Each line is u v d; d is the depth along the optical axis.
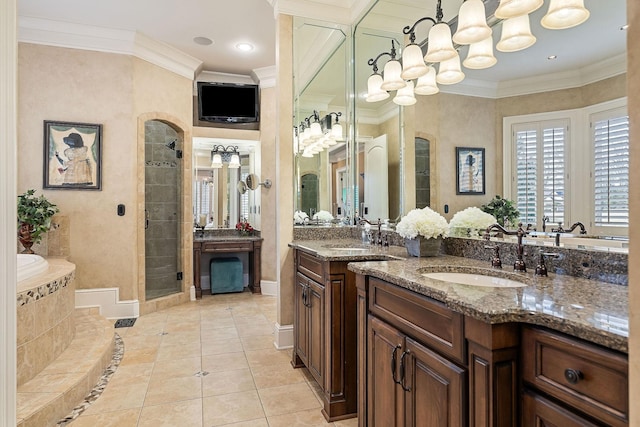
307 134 3.19
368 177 3.10
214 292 4.82
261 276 4.87
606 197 1.32
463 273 1.62
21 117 3.49
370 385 1.56
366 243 2.83
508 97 1.73
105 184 3.74
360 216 3.22
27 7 3.26
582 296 1.05
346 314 2.04
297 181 3.20
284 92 3.01
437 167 2.23
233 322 3.66
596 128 1.37
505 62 1.73
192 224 4.53
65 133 3.60
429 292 1.16
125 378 2.44
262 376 2.48
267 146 4.86
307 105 3.19
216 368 2.60
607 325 0.76
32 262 2.55
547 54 1.54
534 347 0.89
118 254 3.78
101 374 2.47
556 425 0.83
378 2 2.76
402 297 1.34
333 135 3.26
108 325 3.09
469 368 1.00
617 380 0.71
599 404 0.74
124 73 3.79
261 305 4.30
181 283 4.53
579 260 1.35
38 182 3.54
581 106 1.42
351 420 1.99
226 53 4.26
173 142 4.78
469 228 1.95
